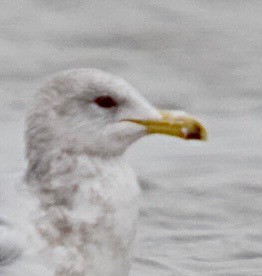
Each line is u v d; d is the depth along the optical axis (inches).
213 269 555.8
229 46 868.6
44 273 414.6
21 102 745.0
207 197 629.9
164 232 590.6
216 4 940.6
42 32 874.8
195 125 434.9
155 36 877.8
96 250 424.5
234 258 566.9
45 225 419.8
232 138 708.0
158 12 914.7
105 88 431.2
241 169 663.8
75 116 430.3
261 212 615.8
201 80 807.7
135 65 831.7
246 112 753.0
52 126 430.3
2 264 412.2
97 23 890.7
